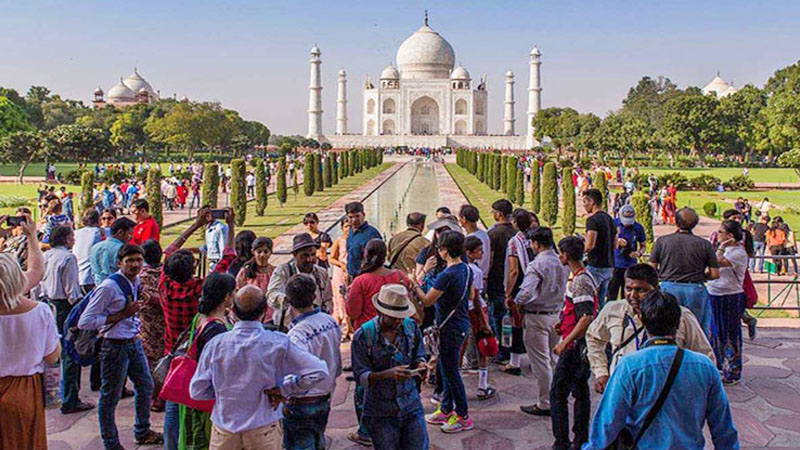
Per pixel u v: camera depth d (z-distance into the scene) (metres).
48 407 7.26
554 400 6.06
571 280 6.22
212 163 25.56
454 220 8.66
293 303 5.26
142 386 6.45
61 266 7.52
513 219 9.09
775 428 6.76
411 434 5.20
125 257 6.38
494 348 7.09
